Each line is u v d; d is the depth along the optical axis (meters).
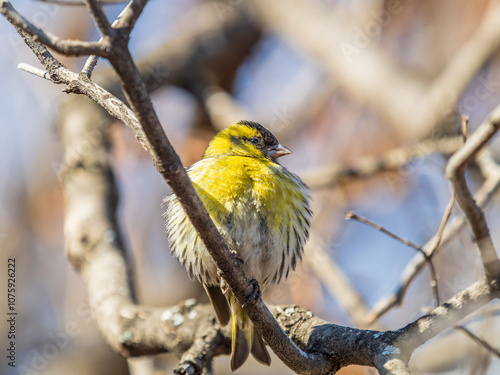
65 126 12.88
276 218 8.00
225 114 14.20
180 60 14.88
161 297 12.63
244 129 9.40
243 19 15.65
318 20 15.13
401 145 13.98
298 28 15.24
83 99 13.15
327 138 14.69
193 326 8.52
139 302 9.93
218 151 9.24
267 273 8.29
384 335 6.27
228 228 7.81
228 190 7.87
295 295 11.99
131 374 10.88
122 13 4.89
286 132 14.55
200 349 8.20
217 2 15.92
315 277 12.04
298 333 7.13
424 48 14.94
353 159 14.23
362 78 14.33
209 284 8.16
